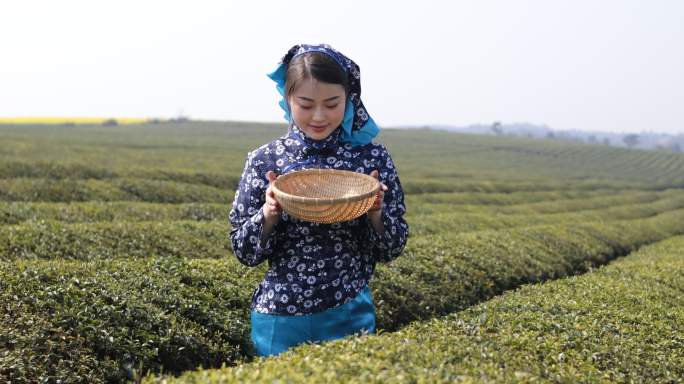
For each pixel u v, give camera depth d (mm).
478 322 6578
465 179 50469
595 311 8109
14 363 5453
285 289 4258
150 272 8000
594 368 5574
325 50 4031
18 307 6270
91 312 6441
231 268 8938
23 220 13930
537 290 10148
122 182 22734
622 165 95438
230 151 55656
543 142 114562
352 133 4336
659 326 7734
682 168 97125
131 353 6133
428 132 123500
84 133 78188
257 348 4445
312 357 3947
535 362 5262
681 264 13727
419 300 9906
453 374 3980
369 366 3773
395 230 4211
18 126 91375
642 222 28484
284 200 3844
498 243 14758
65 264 7793
